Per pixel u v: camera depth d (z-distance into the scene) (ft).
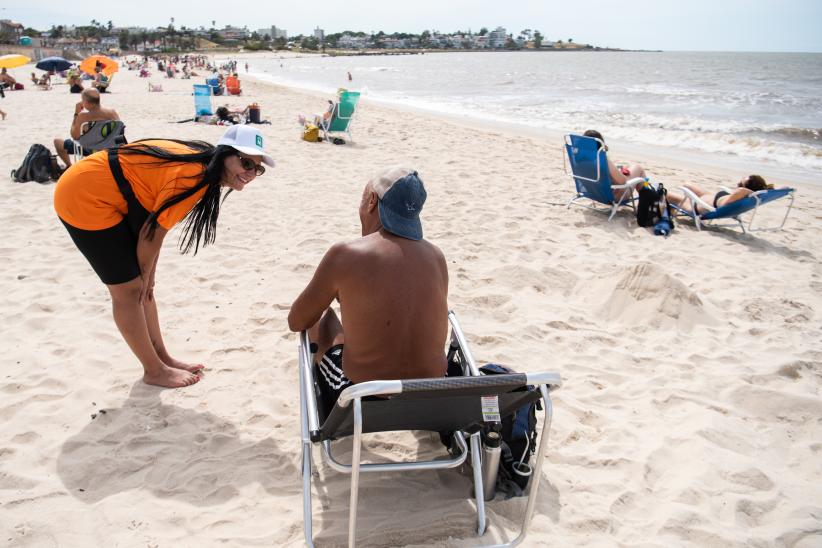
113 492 8.07
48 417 9.62
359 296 7.04
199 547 7.19
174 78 116.78
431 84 131.44
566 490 8.42
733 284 16.19
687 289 14.15
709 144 43.37
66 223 8.73
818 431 10.16
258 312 13.66
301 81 139.95
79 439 9.12
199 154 8.64
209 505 7.91
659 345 12.82
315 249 17.69
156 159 8.55
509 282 15.81
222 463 8.72
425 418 6.91
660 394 11.03
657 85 120.88
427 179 27.07
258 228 19.48
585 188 21.70
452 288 15.38
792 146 42.11
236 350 12.01
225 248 17.57
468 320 13.70
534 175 28.63
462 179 27.30
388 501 8.02
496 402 6.68
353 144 36.35
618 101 81.66
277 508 7.88
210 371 11.22
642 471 8.86
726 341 13.11
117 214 8.80
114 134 22.91
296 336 12.60
